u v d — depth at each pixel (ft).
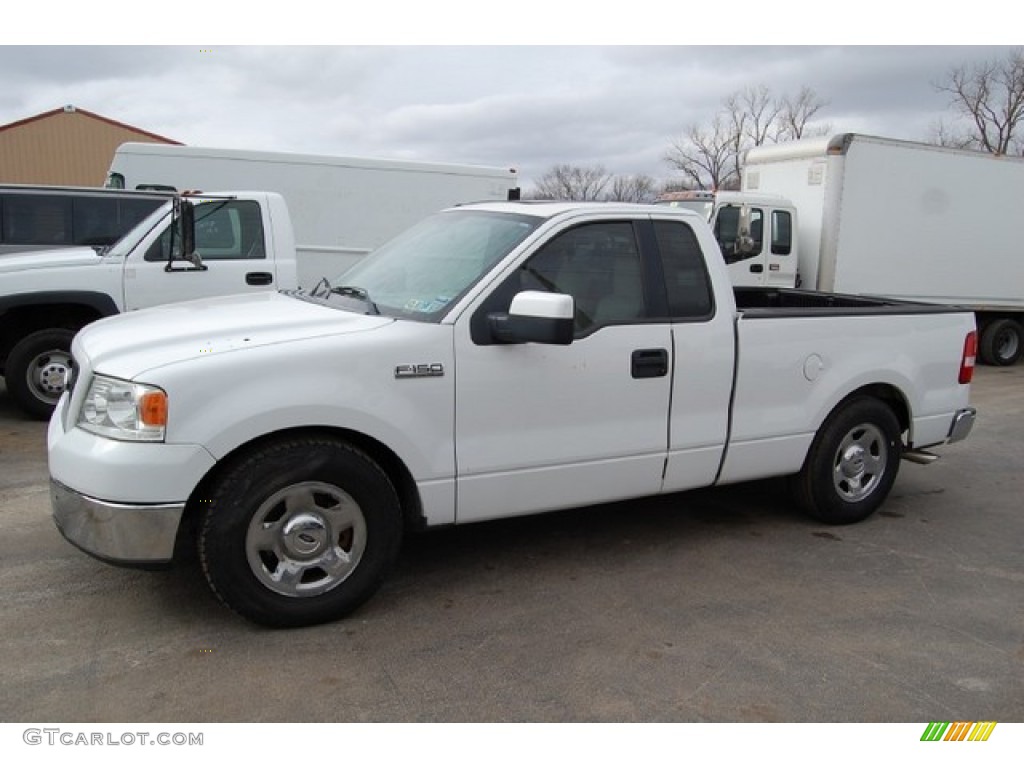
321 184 35.70
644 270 13.37
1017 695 10.21
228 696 9.66
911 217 40.83
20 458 19.39
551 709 9.62
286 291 14.96
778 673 10.55
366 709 9.50
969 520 16.96
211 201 24.16
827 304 19.85
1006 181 43.57
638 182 168.96
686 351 13.53
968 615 12.43
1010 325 45.42
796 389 14.93
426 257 13.56
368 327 11.44
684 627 11.75
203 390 10.25
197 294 23.94
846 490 16.25
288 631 11.21
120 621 11.34
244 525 10.64
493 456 12.13
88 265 22.86
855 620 12.14
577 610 12.18
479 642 11.12
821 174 39.06
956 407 17.48
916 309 16.65
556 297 11.01
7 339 23.76
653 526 15.88
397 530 11.75
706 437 14.02
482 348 11.85
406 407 11.37
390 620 11.68
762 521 16.34
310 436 11.12
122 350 10.85
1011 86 139.13
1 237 26.78
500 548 14.55
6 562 13.20
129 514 10.11
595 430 12.92
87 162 119.55
